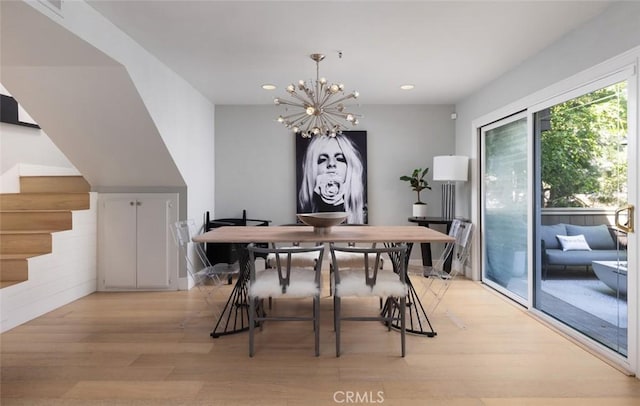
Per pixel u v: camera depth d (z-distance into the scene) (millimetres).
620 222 2439
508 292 3951
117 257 4273
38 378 2264
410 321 3203
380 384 2201
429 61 3545
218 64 3672
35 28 2303
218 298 3979
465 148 4973
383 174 5410
